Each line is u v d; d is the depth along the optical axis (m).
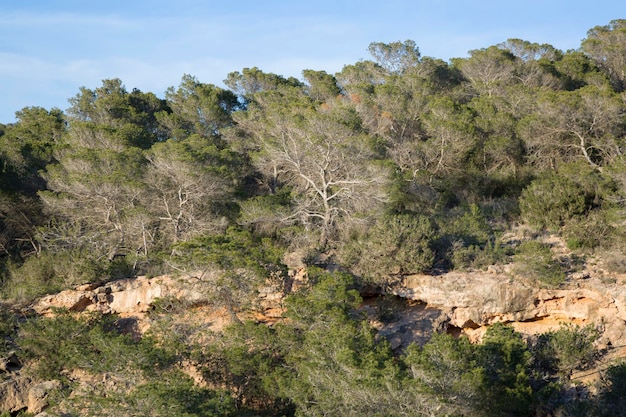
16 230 38.03
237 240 27.83
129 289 30.28
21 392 27.12
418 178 36.50
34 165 39.66
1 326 28.73
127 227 34.12
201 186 34.31
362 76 52.72
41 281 31.72
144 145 41.38
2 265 35.53
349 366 20.42
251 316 28.34
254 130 43.09
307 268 28.34
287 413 24.17
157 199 35.53
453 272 28.59
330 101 45.12
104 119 45.94
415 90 47.03
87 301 30.27
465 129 37.81
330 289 25.77
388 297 28.25
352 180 32.88
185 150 35.38
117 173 34.19
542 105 37.16
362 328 24.27
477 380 20.25
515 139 38.81
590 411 22.02
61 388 26.59
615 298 26.27
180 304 28.53
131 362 24.16
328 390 21.22
